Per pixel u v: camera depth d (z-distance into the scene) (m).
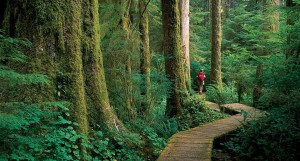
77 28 5.52
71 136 4.91
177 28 10.03
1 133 3.87
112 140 5.72
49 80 4.79
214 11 17.91
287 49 7.21
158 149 6.54
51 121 4.75
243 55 18.88
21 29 5.09
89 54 5.79
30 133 4.49
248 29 18.23
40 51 5.08
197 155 5.77
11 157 3.90
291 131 6.12
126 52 8.56
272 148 6.25
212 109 11.80
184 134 7.43
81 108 5.32
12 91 4.72
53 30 5.19
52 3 5.21
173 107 10.12
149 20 14.79
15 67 4.91
